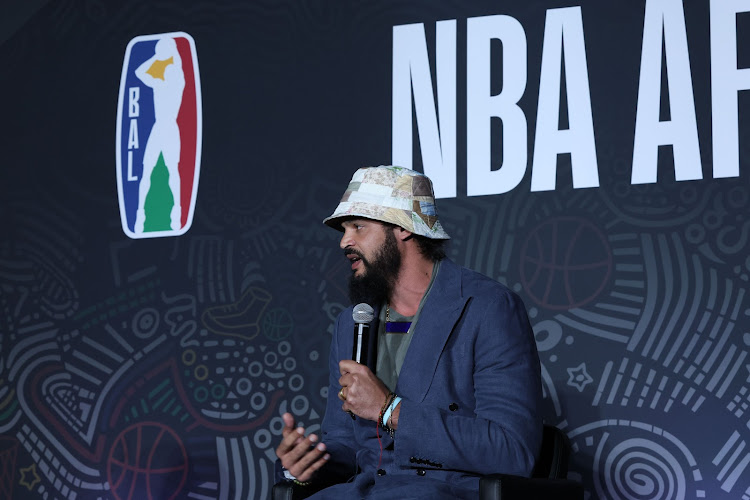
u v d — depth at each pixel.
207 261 7.54
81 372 7.62
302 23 7.62
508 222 6.98
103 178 7.84
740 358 6.44
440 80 7.26
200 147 7.69
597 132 6.90
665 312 6.61
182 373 7.44
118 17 8.00
